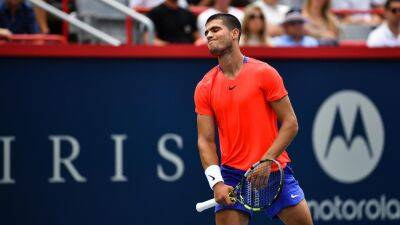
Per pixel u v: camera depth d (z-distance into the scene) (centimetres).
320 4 2802
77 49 2123
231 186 1673
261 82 1652
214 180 1636
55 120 2125
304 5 2892
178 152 2172
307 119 2225
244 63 1673
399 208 2273
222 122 1678
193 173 2178
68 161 2133
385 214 2269
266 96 1658
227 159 1684
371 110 2261
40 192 2125
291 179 1684
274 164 1650
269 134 1666
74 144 2133
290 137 1642
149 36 2359
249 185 1622
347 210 2248
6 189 2116
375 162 2266
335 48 2230
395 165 2275
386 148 2270
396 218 2273
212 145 1689
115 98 2147
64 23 2495
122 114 2148
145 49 2150
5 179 2116
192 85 2172
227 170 1684
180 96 2169
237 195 1633
